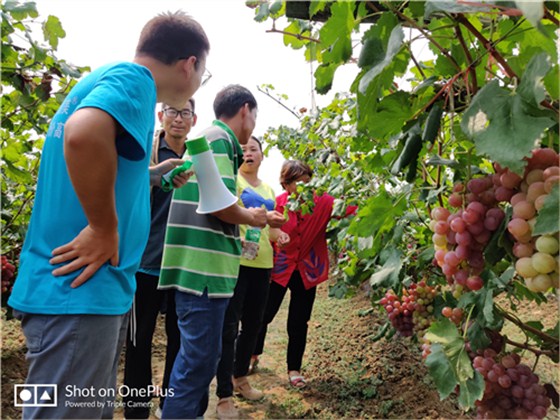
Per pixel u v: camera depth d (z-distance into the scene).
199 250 2.12
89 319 1.39
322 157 4.05
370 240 2.07
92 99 1.33
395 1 1.17
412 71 1.86
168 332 2.66
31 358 1.39
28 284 1.41
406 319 2.28
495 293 1.43
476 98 0.98
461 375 1.22
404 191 1.61
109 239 1.41
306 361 3.89
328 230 3.44
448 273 1.33
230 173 2.24
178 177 2.11
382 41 1.18
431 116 1.26
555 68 1.02
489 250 1.19
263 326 3.64
